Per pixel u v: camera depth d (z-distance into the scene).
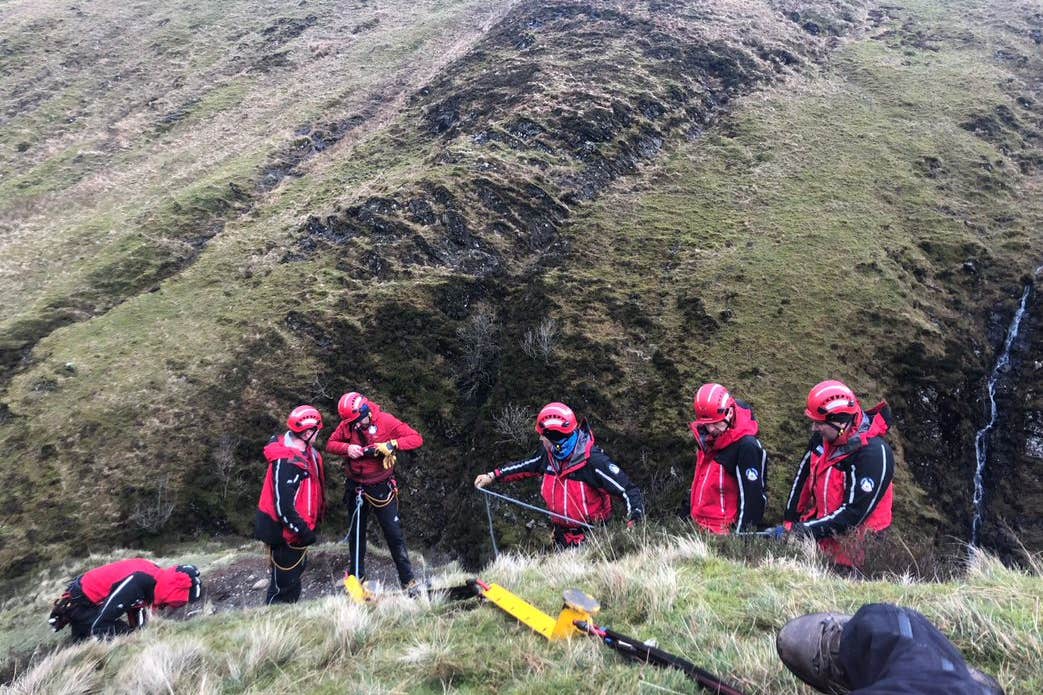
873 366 20.41
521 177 29.95
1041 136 31.72
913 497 17.44
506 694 2.94
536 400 21.83
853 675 1.52
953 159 29.61
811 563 4.46
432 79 44.47
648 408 20.38
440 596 4.59
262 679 3.84
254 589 13.41
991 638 2.74
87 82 53.62
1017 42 40.50
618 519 6.11
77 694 4.22
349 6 60.50
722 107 35.47
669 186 30.06
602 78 36.41
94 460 21.56
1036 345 21.62
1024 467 19.30
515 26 45.91
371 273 27.22
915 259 24.02
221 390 23.47
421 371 23.88
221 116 46.12
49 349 26.59
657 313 23.22
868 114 33.78
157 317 27.50
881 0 49.16
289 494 6.39
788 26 43.62
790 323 21.61
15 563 18.67
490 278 26.73
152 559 18.17
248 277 28.88
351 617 4.39
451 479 21.27
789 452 17.95
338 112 43.59
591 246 27.09
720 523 5.29
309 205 33.56
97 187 40.16
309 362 24.14
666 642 3.24
